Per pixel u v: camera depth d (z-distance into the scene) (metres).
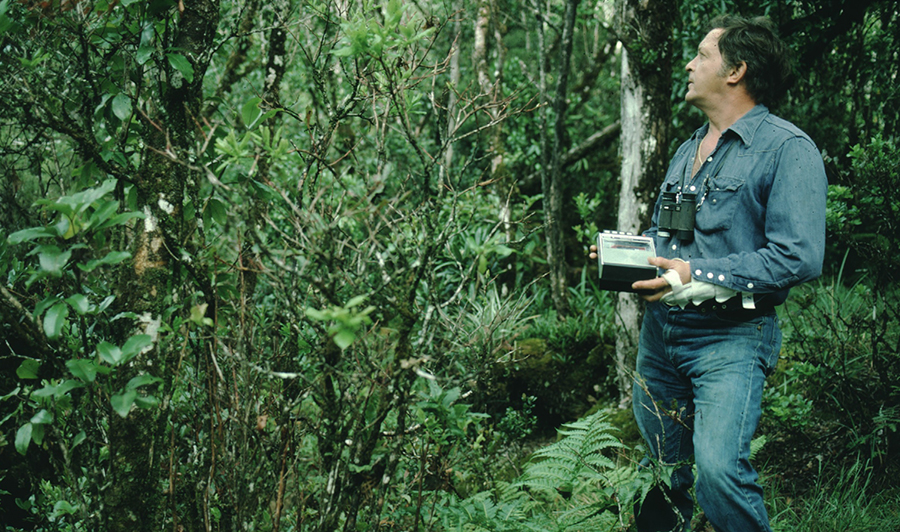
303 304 1.54
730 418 1.74
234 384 1.44
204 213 1.53
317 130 1.65
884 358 2.86
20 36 1.56
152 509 1.43
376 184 1.37
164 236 1.43
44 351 1.34
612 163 6.06
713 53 1.97
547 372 3.93
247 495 1.43
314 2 1.67
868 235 4.29
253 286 1.84
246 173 1.43
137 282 1.41
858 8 4.06
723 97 1.97
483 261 1.36
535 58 6.77
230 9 2.52
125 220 1.23
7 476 2.12
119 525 1.37
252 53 4.37
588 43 7.36
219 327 1.56
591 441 2.13
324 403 1.44
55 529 1.73
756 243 1.87
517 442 3.31
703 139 2.09
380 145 1.48
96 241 1.34
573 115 6.36
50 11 1.43
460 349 1.62
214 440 1.51
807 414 2.69
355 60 1.46
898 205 2.68
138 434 1.37
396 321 1.47
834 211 2.75
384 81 1.53
